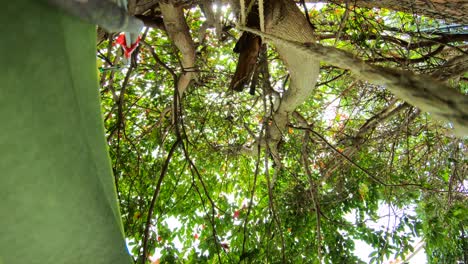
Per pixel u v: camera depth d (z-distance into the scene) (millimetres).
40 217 827
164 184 5008
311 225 4934
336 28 4844
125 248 1021
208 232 4836
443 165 5520
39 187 798
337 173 5422
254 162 6203
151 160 5160
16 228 809
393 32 5316
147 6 3301
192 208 5102
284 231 5031
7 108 703
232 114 5602
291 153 5562
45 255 873
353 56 764
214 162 5637
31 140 754
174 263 4250
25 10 682
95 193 916
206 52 5043
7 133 719
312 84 3367
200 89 5605
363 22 4738
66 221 869
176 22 3387
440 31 4641
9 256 833
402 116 5664
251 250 4406
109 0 821
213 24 3363
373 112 6062
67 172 835
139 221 4449
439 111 587
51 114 773
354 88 5754
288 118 4320
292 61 2998
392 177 4996
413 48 4574
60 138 802
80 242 915
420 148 6180
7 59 678
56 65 752
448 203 4613
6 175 748
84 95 890
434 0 3207
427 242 4629
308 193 5074
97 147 953
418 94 612
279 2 2641
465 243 5391
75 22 794
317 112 6152
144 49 4926
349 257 4684
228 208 5316
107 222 958
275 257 4547
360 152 5414
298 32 2691
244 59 2770
